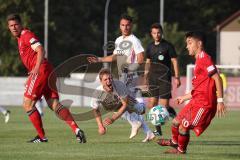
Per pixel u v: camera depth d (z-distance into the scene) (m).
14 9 171.62
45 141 41.59
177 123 35.31
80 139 40.41
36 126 41.31
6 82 115.50
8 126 55.94
